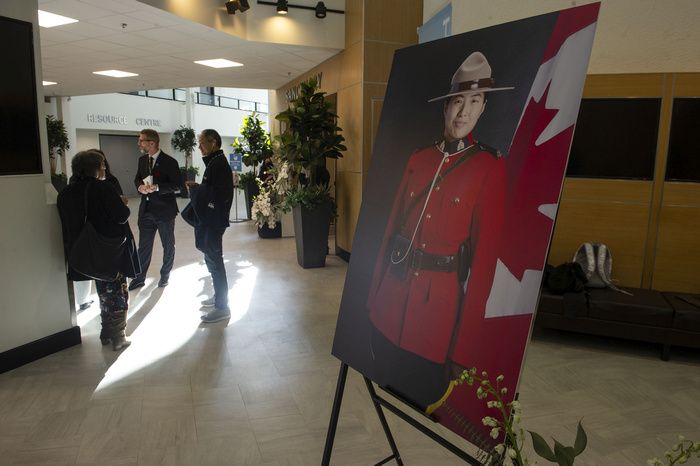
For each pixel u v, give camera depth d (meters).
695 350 3.66
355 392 2.91
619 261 4.27
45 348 3.38
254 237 8.23
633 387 3.03
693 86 3.93
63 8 4.87
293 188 6.23
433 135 1.60
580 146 4.26
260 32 6.21
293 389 2.94
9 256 3.17
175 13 5.12
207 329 3.94
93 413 2.65
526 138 1.29
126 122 16.92
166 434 2.45
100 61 7.65
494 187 1.36
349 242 6.50
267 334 3.83
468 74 1.51
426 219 1.55
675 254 4.12
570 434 2.49
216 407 2.72
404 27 6.03
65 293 3.54
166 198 4.96
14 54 3.18
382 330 1.66
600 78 4.14
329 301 4.70
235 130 21.83
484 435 1.27
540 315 3.73
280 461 2.24
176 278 5.47
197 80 9.80
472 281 1.37
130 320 4.13
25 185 3.26
